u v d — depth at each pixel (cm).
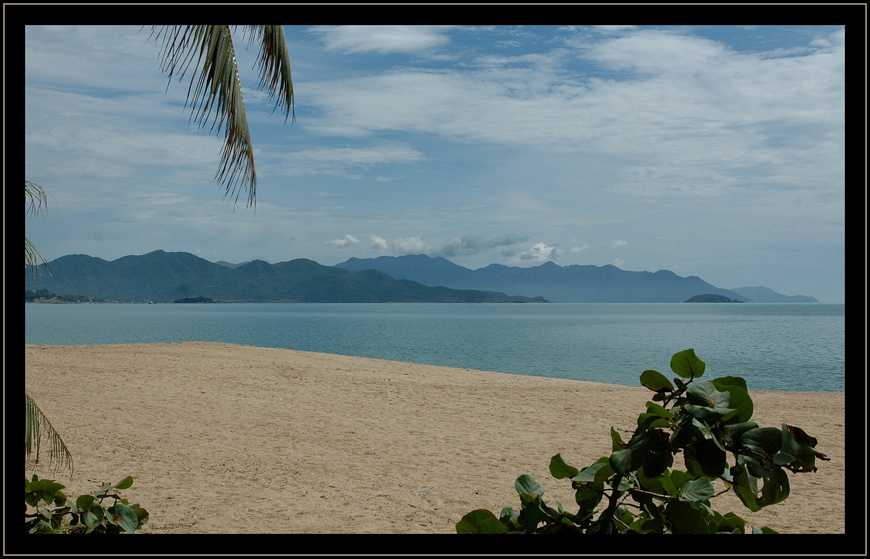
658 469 230
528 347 3975
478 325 8000
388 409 1104
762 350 3712
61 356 1744
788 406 1123
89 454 731
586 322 9238
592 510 261
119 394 1184
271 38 352
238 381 1383
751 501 231
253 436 859
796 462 220
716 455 223
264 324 8006
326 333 5831
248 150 346
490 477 668
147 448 770
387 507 557
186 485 614
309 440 842
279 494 591
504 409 1117
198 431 880
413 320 10200
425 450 795
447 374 1683
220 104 322
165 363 1639
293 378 1450
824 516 533
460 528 261
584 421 1008
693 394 233
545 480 659
